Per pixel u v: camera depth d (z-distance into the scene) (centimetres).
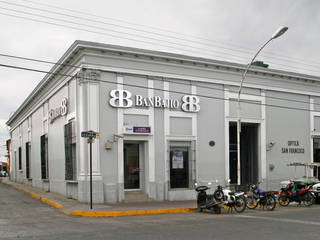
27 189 2666
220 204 1477
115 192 1714
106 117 1730
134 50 1773
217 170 2003
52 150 2308
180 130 1916
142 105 1811
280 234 971
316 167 2370
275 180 2219
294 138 2331
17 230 1067
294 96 2359
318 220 1245
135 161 1844
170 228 1084
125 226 1127
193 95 1956
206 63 1970
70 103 1905
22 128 3638
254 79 2177
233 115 2089
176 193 1858
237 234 976
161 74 1872
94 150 1680
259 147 2186
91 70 1702
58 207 1638
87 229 1074
